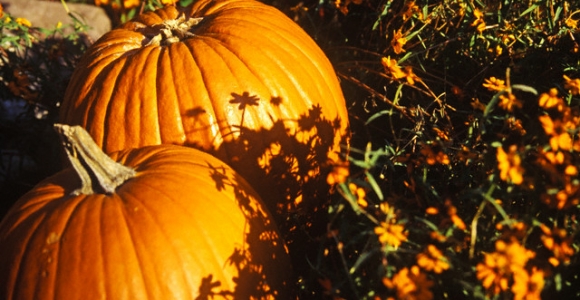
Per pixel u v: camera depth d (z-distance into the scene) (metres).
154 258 0.99
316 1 1.70
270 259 1.07
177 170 1.07
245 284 1.03
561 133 0.93
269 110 1.20
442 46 1.35
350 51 1.55
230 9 1.31
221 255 1.02
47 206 1.04
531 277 0.87
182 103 1.18
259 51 1.22
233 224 1.04
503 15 1.34
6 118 1.68
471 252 0.93
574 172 0.92
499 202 0.95
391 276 0.95
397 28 1.45
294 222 1.25
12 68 1.57
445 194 1.07
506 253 0.87
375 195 1.12
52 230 1.01
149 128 1.18
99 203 1.03
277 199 1.23
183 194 1.03
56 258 0.99
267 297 1.06
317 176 1.25
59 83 1.59
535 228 1.01
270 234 1.09
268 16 1.30
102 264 0.98
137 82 1.19
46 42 1.63
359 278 0.98
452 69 1.36
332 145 1.26
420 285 0.88
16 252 1.01
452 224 0.98
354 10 1.62
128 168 1.06
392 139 1.36
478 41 1.35
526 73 1.29
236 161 1.19
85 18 1.97
